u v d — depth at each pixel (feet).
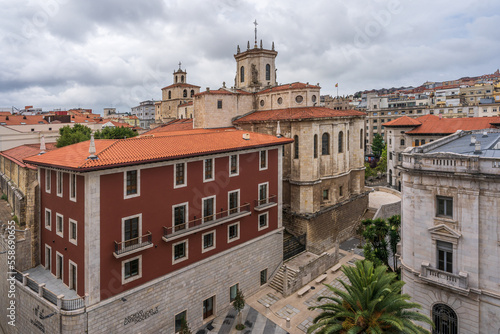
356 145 183.01
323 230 159.12
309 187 152.05
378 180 317.83
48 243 101.60
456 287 78.79
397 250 110.22
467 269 79.05
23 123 266.16
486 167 75.05
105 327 83.61
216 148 108.17
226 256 112.16
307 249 150.51
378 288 67.21
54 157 95.09
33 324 91.61
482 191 76.48
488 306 76.64
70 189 87.10
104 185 82.23
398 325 59.36
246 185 119.24
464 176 77.30
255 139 127.65
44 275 100.01
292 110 174.09
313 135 152.46
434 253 84.28
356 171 183.62
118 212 85.20
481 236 77.25
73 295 87.40
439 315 84.53
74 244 86.99
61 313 79.66
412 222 88.38
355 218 181.37
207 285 106.73
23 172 137.18
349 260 148.77
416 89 552.41
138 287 89.15
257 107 204.33
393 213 189.78
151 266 92.48
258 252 124.16
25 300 94.63
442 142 109.91
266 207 122.62
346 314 66.54
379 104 407.64
